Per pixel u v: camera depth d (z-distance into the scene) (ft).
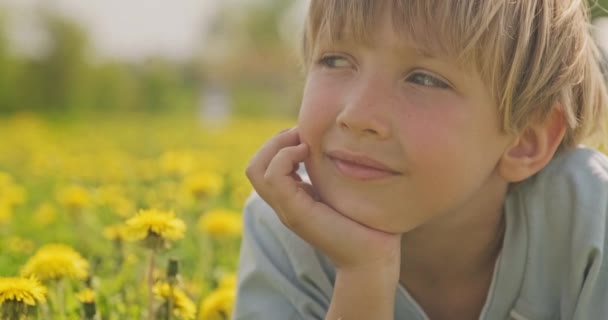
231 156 13.08
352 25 3.61
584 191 3.79
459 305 3.94
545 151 3.75
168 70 45.93
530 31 3.68
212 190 6.70
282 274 3.93
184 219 6.50
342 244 3.70
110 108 42.22
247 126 24.89
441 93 3.60
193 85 49.16
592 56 3.88
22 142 16.70
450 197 3.64
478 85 3.62
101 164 11.10
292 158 3.75
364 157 3.62
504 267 3.83
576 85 3.82
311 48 3.77
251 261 3.98
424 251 3.86
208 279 4.90
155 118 32.68
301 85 4.25
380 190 3.64
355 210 3.68
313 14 3.73
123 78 42.55
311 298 3.90
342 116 3.61
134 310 4.43
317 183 3.74
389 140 3.60
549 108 3.74
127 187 9.11
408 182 3.62
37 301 4.14
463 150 3.61
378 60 3.61
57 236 6.09
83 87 41.42
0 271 4.87
